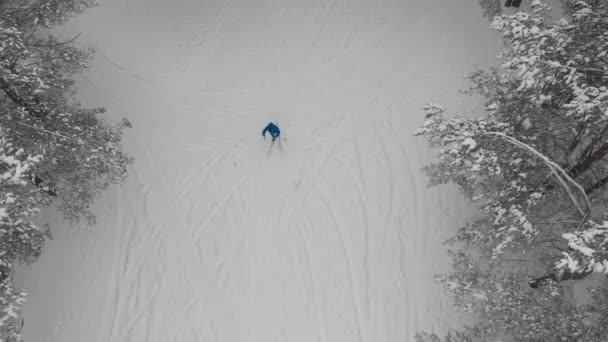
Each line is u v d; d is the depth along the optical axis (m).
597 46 7.62
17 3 12.38
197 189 13.60
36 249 10.53
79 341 11.86
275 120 14.47
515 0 14.12
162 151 14.38
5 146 8.48
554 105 8.61
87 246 12.99
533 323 8.72
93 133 11.45
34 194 10.73
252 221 12.94
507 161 8.64
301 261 12.29
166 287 12.30
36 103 10.90
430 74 14.50
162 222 13.18
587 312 8.68
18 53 9.94
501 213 8.84
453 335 10.93
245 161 13.86
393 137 13.64
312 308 11.74
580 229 8.04
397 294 11.63
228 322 11.78
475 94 13.62
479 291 9.55
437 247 11.94
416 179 12.89
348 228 12.54
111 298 12.31
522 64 7.30
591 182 9.51
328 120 14.23
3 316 8.60
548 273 9.99
